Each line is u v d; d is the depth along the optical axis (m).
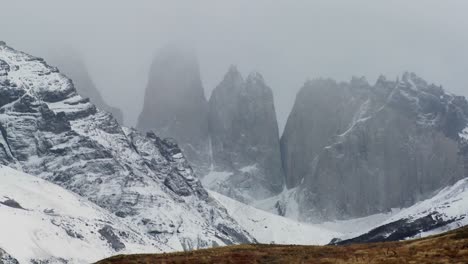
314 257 112.94
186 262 112.19
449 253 105.88
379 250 114.00
